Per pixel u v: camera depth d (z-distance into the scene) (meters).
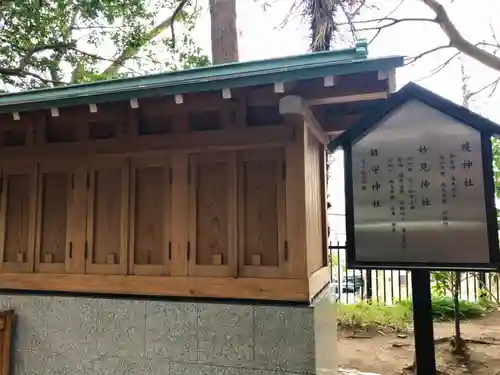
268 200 3.02
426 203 2.62
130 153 3.32
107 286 3.26
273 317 2.85
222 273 3.04
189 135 3.20
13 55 9.45
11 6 8.38
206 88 2.64
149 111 3.20
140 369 3.07
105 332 3.18
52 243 3.48
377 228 2.70
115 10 9.39
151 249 3.24
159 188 3.28
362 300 8.03
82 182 3.44
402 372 4.89
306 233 2.90
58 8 8.74
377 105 2.76
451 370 4.85
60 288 3.37
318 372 2.87
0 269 3.54
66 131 3.56
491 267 2.45
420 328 2.66
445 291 7.15
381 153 2.75
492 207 2.48
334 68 2.41
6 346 3.29
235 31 7.98
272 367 2.81
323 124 3.74
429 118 2.67
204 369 2.95
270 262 2.97
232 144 3.09
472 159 2.55
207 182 3.17
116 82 3.15
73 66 10.70
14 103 3.03
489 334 6.24
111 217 3.36
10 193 3.61
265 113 3.14
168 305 3.07
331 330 3.62
